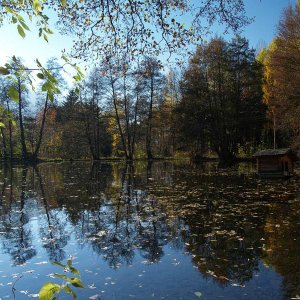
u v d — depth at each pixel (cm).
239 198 1252
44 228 904
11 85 221
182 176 2092
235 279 539
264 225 861
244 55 3294
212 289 507
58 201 1316
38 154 4900
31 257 675
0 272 599
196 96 3325
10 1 256
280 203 1134
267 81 3234
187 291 502
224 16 545
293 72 2236
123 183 1830
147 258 651
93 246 738
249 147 3656
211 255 657
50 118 4981
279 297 474
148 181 1886
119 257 662
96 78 4297
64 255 684
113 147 5219
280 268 576
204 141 3459
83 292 507
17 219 1018
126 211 1089
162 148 5238
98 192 1526
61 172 2620
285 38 2297
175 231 835
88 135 4534
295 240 729
